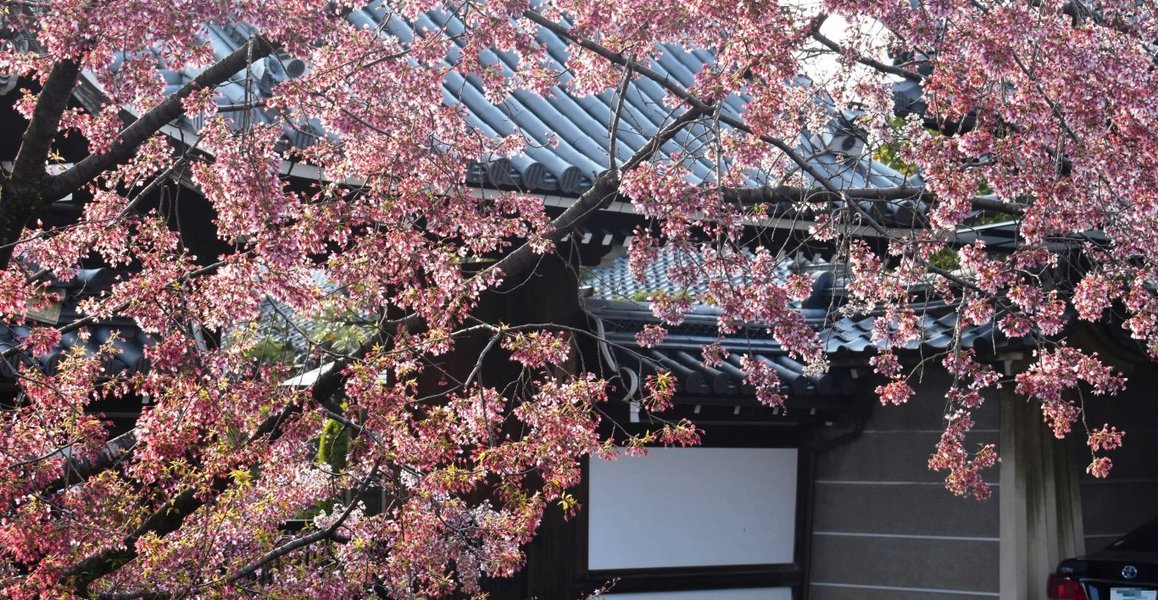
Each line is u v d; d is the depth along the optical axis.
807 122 5.09
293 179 5.09
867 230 6.02
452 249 4.25
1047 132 4.11
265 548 4.83
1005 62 4.07
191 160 4.10
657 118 7.06
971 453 7.66
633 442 4.40
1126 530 8.20
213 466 3.97
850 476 8.11
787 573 7.90
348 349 5.95
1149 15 5.10
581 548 7.01
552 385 4.25
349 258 4.11
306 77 4.27
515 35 4.41
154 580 4.47
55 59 3.97
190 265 4.14
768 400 4.79
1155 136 4.14
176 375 3.74
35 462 3.53
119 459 4.20
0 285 3.66
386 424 4.13
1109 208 4.38
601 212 5.89
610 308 7.00
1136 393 8.38
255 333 4.12
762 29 4.19
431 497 4.68
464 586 5.40
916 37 4.27
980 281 4.63
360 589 4.84
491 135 5.98
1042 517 7.52
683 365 6.94
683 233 4.21
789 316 4.21
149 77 4.00
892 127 5.20
